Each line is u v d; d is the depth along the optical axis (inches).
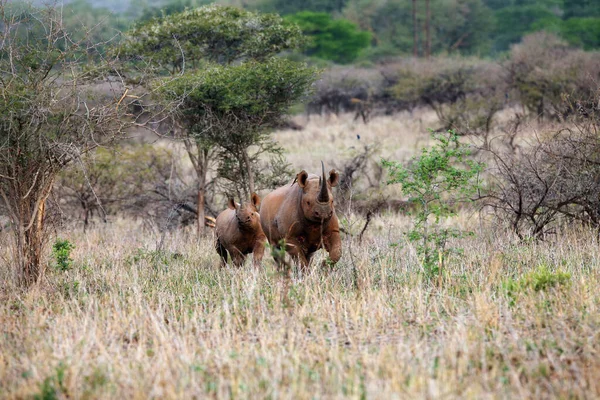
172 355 1033.5
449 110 4685.0
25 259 1457.9
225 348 1056.8
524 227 1817.2
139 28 2315.5
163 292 1414.9
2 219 2132.1
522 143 2817.4
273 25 2434.8
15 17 1438.2
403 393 875.4
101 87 1713.8
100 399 914.7
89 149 1466.5
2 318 1261.1
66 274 1565.0
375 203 2416.3
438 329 1132.5
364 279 1389.0
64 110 1437.0
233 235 1653.5
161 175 2491.4
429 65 6274.6
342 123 5600.4
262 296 1289.4
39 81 1414.9
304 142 4372.5
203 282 1488.7
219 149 2369.6
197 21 2305.6
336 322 1194.0
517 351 1019.9
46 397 927.0
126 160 2453.2
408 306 1240.2
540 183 1756.9
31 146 1416.1
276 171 2351.1
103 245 1996.8
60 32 1497.3
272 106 2246.6
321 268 1512.1
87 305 1321.4
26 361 1039.0
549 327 1114.7
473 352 1018.1
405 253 1599.4
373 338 1111.0
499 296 1254.9
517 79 5142.7
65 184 2337.6
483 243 1679.4
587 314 1133.7
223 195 2470.5
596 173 1733.5
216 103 2148.1
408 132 4483.3
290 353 1029.2
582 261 1480.1
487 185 2186.3
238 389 903.7
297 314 1221.1
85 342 1093.1
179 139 1688.0
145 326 1179.3
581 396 871.1
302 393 885.2
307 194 1429.6
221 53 2450.8
